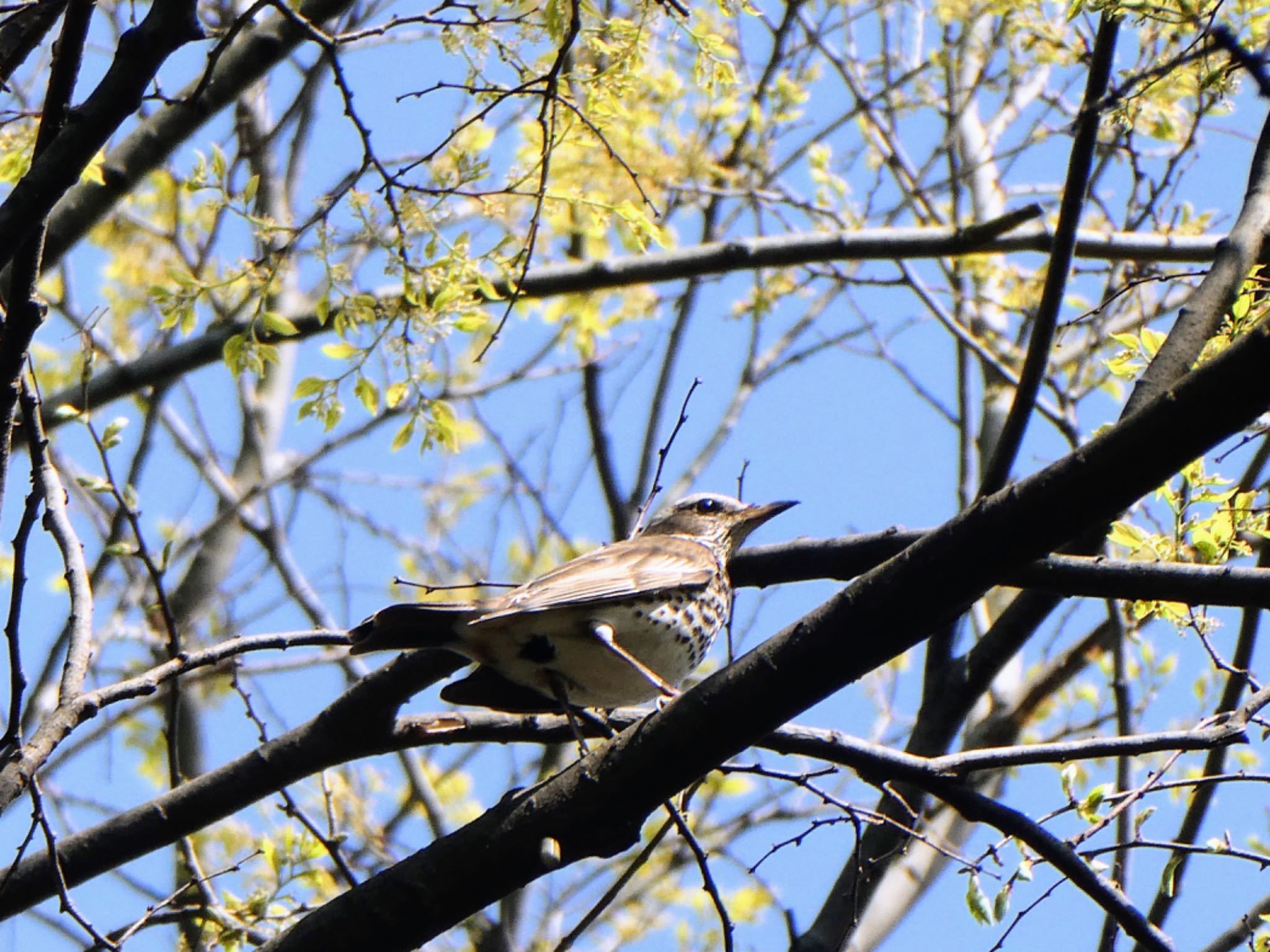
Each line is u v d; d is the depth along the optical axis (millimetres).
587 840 7797
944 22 15320
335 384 10391
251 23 12617
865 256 14312
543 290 13992
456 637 9773
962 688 12109
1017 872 8336
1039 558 7172
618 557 10422
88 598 8375
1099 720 15203
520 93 9133
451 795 16641
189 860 10375
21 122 9242
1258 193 10070
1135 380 9727
